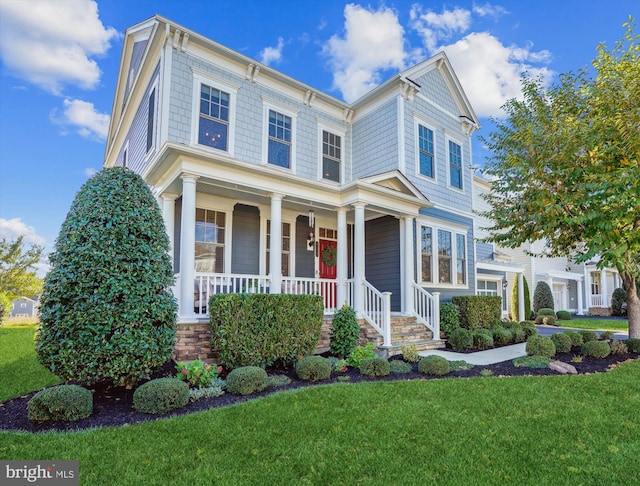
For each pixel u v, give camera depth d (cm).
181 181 761
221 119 905
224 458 329
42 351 476
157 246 547
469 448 350
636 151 634
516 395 504
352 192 913
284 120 1036
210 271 923
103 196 520
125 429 388
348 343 770
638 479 299
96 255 489
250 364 627
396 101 1108
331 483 293
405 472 308
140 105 1087
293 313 682
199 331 664
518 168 833
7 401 504
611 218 644
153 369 564
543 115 831
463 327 1075
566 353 822
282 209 1073
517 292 1880
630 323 919
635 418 423
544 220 758
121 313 493
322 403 470
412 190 1022
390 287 1087
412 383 562
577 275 2483
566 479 299
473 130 1384
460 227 1274
